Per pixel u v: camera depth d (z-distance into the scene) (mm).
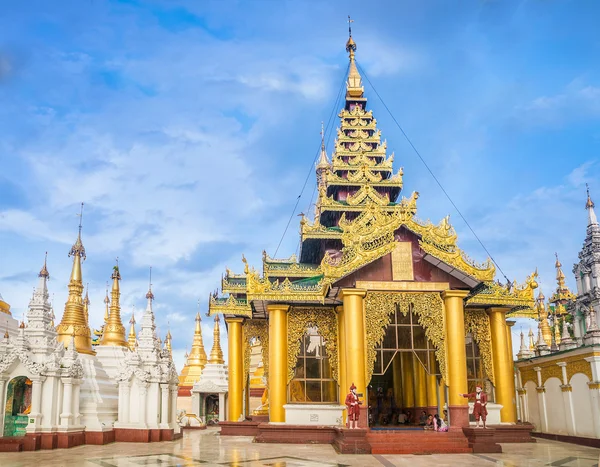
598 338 28547
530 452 25969
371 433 26891
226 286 37562
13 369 27688
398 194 45156
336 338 33312
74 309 35344
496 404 32594
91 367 32844
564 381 30984
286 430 31141
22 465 21109
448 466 21000
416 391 37875
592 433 28250
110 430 31031
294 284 34875
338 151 45281
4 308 35375
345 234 31094
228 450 26938
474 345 34188
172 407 35656
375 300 30016
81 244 37688
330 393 33062
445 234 29906
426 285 30078
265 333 39219
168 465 21172
